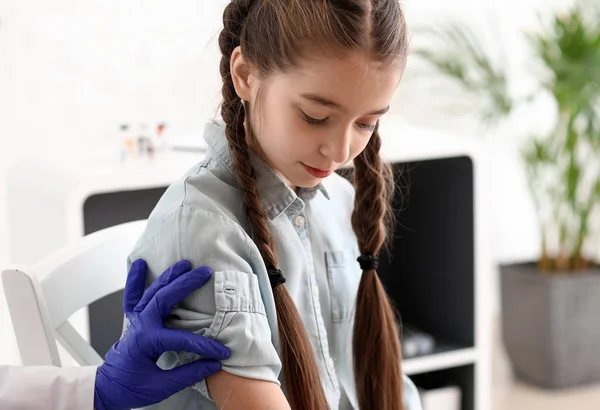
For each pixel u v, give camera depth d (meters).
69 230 1.58
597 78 2.32
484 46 2.54
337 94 0.92
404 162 2.00
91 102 2.01
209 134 1.06
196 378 0.93
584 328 2.46
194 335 0.93
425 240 2.09
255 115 0.99
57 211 1.61
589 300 2.45
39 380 0.99
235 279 0.94
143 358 0.94
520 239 2.78
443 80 2.48
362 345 1.18
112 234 1.27
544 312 2.44
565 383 2.48
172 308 0.96
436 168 2.03
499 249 2.76
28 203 1.77
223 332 0.93
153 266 0.99
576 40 2.31
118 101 2.03
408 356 1.95
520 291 2.50
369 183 1.18
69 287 1.22
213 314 0.94
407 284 2.17
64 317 1.22
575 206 2.45
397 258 2.18
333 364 1.17
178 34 2.06
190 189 1.00
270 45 0.94
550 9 2.59
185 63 2.08
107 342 1.89
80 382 0.98
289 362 1.01
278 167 1.00
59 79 1.97
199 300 0.94
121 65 2.02
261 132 0.99
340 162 0.97
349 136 0.96
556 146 2.46
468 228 1.96
